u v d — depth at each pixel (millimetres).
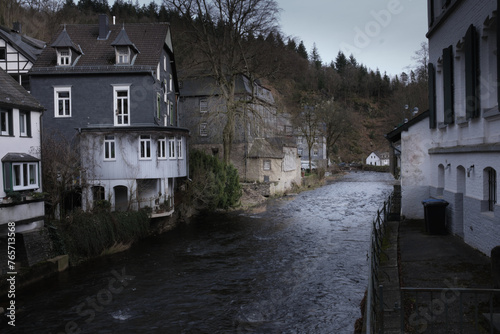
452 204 12859
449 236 12789
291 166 47969
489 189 10164
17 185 15750
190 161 28609
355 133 101188
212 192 28484
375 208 30547
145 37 26875
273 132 35938
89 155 22000
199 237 21781
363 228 22672
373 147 101812
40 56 25219
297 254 17531
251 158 41906
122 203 23172
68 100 24391
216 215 28938
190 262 16922
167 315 11555
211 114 33094
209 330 10484
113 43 24266
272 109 33812
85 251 17469
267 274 14883
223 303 12273
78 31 27266
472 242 10906
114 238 18781
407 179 17016
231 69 33344
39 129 17328
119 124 24094
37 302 12734
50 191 18203
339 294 12359
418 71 45594
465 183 11672
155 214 22188
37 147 17172
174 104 32969
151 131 22281
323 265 15531
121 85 24094
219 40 33344
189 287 13836
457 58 12164
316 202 34906
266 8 32250
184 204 27250
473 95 10164
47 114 24203
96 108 24156
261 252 18172
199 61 34594
